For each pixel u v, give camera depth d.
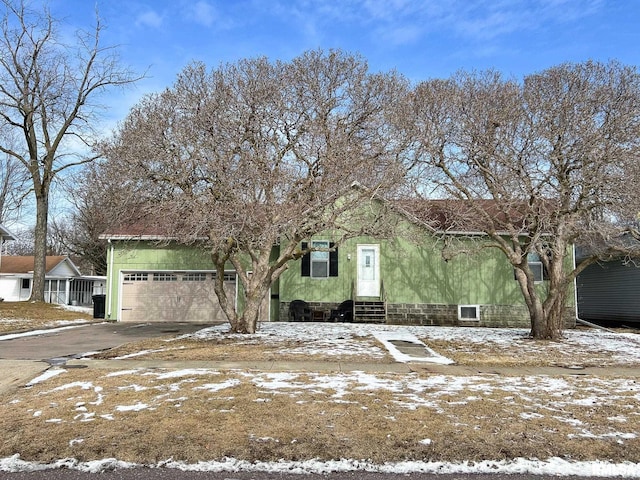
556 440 5.64
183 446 5.45
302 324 19.17
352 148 14.12
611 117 13.99
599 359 11.59
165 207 13.35
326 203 13.86
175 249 22.31
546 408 6.83
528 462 5.11
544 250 15.98
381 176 14.38
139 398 7.16
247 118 13.93
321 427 5.97
